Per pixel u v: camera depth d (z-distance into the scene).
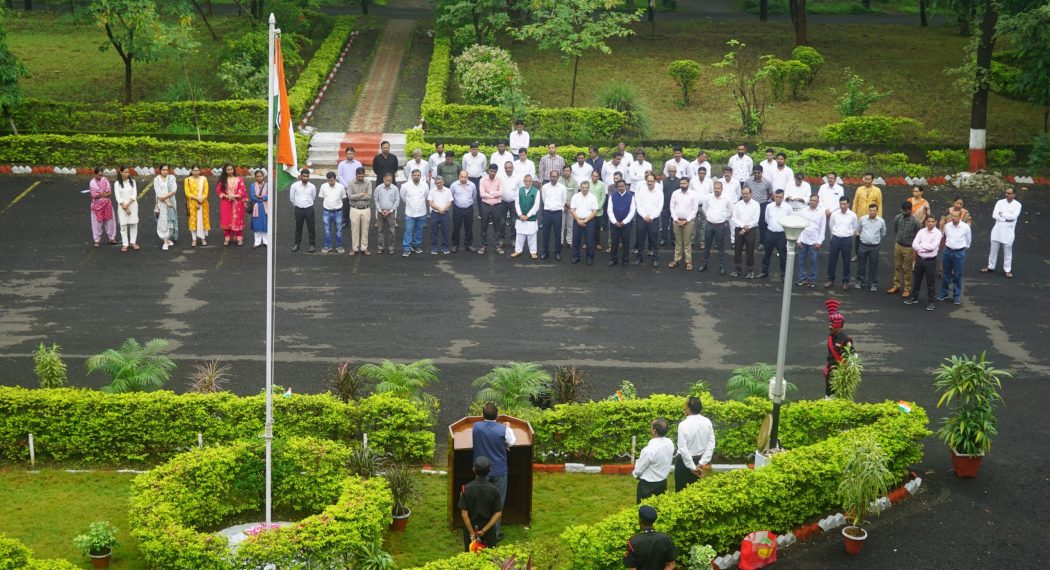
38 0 48.16
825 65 39.00
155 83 35.75
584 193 22.45
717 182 22.00
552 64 38.50
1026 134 33.16
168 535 11.64
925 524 13.67
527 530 13.13
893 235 25.39
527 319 19.83
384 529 12.85
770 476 13.12
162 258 22.59
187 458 13.18
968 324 20.17
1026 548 13.12
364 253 23.08
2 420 14.47
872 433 13.75
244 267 22.16
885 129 31.02
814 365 18.19
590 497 14.02
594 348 18.64
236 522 13.38
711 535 12.55
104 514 13.25
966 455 14.66
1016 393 17.33
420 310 20.11
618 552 11.73
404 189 22.91
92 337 18.59
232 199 23.12
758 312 20.45
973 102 29.98
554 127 31.31
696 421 13.15
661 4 53.22
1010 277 22.77
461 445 12.90
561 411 14.73
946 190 28.81
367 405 14.65
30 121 31.20
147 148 28.75
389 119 32.66
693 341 19.05
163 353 17.95
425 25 43.97
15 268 21.80
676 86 36.41
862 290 21.86
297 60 36.28
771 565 12.71
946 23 46.44
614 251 22.80
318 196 26.92
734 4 55.88
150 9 31.97
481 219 23.31
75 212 25.42
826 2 55.00
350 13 49.16
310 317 19.64
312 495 13.44
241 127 31.48
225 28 41.38
